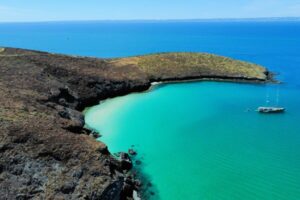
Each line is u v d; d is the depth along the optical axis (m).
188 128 59.62
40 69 74.06
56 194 32.50
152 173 43.31
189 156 48.09
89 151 38.66
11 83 59.38
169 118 65.38
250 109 70.56
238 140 53.50
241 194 38.00
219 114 67.44
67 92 69.69
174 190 39.22
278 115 66.00
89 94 77.00
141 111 70.12
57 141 38.69
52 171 34.66
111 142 53.53
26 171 34.03
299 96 80.69
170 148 51.12
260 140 53.25
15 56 80.06
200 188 39.50
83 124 59.19
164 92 86.50
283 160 46.06
